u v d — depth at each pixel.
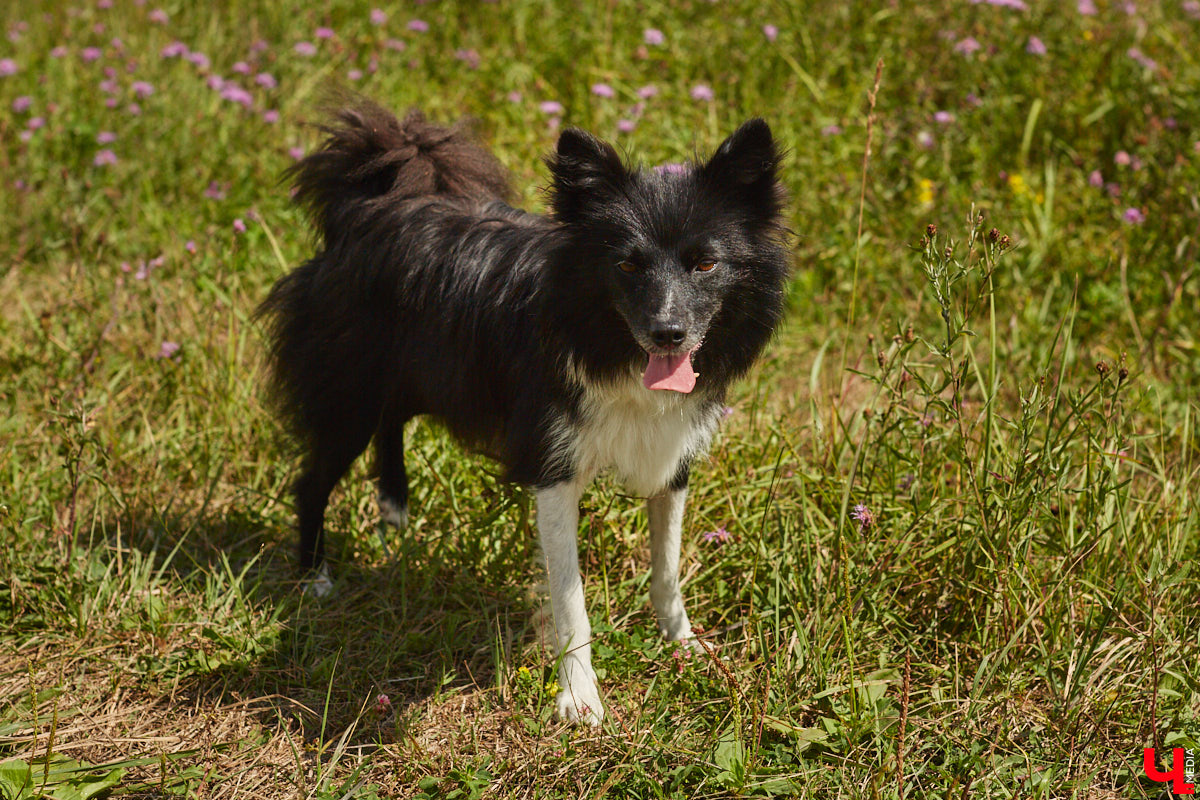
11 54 7.72
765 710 2.87
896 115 6.06
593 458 3.20
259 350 4.86
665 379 2.93
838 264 5.58
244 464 4.46
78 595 3.60
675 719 3.13
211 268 5.14
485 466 4.12
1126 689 3.12
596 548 3.86
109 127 6.56
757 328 3.22
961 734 3.00
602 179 3.07
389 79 7.01
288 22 7.61
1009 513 3.28
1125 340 5.14
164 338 4.88
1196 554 3.57
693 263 2.99
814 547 3.55
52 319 4.97
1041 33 6.64
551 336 3.11
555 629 3.29
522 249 3.29
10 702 3.23
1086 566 3.43
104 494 4.11
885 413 3.64
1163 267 5.39
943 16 6.71
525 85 6.97
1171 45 6.57
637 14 7.44
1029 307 5.20
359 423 3.83
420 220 3.57
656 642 3.49
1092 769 2.90
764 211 3.16
